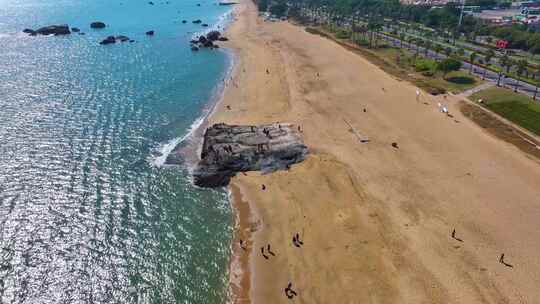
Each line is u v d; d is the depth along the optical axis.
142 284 56.03
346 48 168.12
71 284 55.31
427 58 151.25
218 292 55.03
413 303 51.47
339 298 52.75
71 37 193.38
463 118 100.75
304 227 65.50
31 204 69.44
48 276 56.25
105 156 85.44
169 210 70.50
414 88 120.00
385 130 95.19
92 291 54.53
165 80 132.75
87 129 96.50
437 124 98.00
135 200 72.44
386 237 62.34
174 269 58.62
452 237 62.09
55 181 75.94
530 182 75.38
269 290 54.78
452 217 66.38
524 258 58.31
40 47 171.88
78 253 60.28
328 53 159.88
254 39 188.75
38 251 60.06
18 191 72.44
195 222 67.88
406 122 99.19
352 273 56.34
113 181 77.19
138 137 94.25
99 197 72.44
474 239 61.69
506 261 57.81
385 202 70.12
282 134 92.00
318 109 106.44
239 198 73.62
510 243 60.97
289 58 153.25
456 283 54.25
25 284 54.81
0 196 70.81
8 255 58.97
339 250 60.34
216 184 77.06
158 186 76.62
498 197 71.25
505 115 101.19
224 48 174.75
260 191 75.06
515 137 91.12
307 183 76.19
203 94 121.44
